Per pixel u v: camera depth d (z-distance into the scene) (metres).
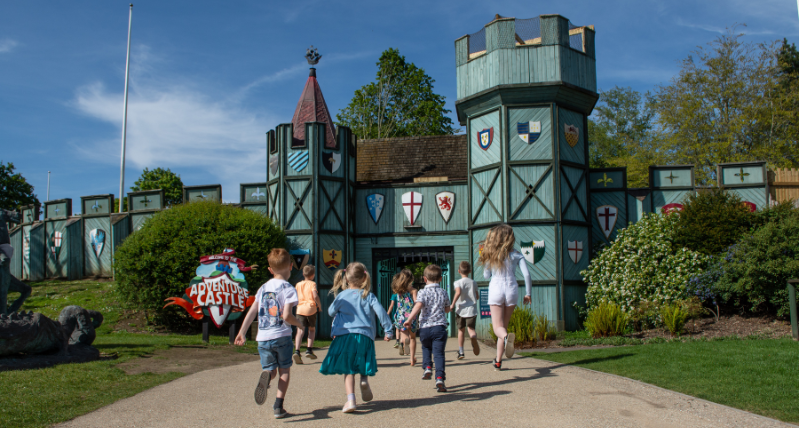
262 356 5.07
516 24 16.64
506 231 7.36
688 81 32.38
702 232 13.96
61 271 22.59
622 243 14.93
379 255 18.69
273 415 5.18
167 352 10.02
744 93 31.23
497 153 16.34
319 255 17.09
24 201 42.00
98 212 22.20
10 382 6.47
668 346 9.41
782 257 11.24
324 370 5.21
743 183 17.19
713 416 4.89
